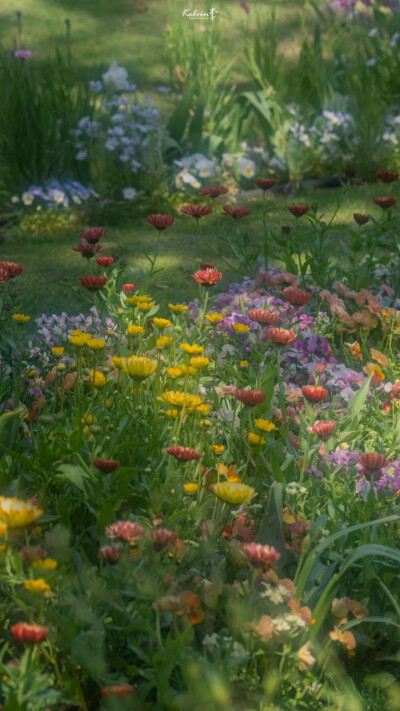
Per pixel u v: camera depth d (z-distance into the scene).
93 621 2.16
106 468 2.41
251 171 7.83
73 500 2.77
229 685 2.12
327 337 4.21
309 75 8.88
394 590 2.55
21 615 2.44
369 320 4.21
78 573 2.36
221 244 6.46
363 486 2.84
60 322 3.97
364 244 6.18
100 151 7.30
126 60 11.65
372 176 8.14
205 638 2.21
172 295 5.47
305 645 2.24
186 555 2.56
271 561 2.19
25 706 1.85
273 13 9.50
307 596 2.41
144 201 7.32
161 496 2.56
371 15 10.56
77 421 2.95
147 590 2.21
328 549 2.60
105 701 2.12
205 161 7.68
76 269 6.01
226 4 13.95
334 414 3.36
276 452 2.93
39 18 13.64
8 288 3.81
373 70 9.28
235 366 3.74
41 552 2.29
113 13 13.92
